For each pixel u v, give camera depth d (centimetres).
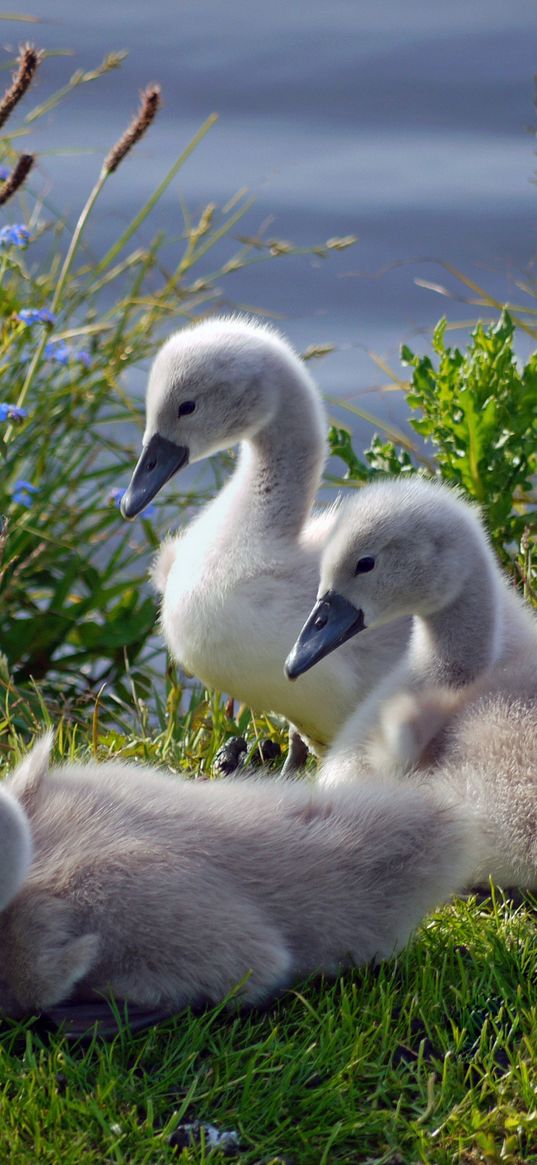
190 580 876
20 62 1082
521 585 1021
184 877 607
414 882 642
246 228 1930
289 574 857
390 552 775
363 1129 566
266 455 896
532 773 703
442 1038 607
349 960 641
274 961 604
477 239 1927
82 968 579
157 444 912
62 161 2033
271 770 923
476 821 702
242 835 635
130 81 2303
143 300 1309
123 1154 549
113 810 640
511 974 656
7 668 1082
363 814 650
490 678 777
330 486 1288
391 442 1198
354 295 1833
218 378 892
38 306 1289
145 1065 596
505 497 1049
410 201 2017
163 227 1884
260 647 850
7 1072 578
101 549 1348
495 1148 556
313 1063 591
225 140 2175
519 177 2092
